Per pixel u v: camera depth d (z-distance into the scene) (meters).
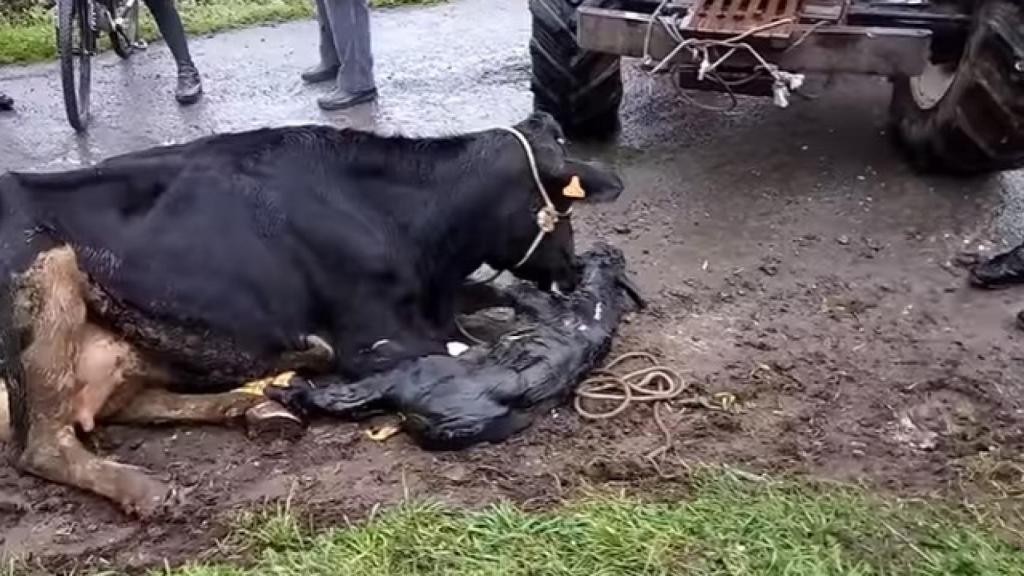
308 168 4.36
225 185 4.27
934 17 5.73
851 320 4.97
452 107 7.21
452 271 4.55
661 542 3.66
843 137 6.56
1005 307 5.05
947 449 4.16
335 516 3.87
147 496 3.91
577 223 5.80
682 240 5.64
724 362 4.68
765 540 3.66
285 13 9.09
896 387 4.50
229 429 4.34
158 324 4.17
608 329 4.64
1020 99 5.41
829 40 5.52
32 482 4.07
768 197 5.99
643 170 6.29
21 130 7.20
